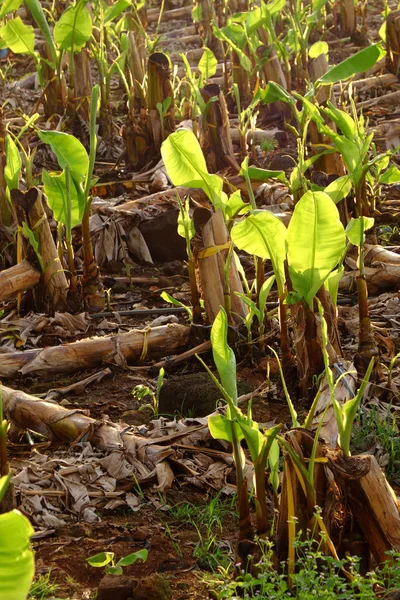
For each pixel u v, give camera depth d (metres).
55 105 9.66
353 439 4.30
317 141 7.36
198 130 8.69
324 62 9.63
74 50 9.41
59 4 14.58
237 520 3.81
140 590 3.11
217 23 13.38
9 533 2.19
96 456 4.23
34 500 3.85
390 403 4.64
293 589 3.06
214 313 5.39
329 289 4.78
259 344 5.32
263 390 4.95
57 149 5.75
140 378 5.26
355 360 4.91
